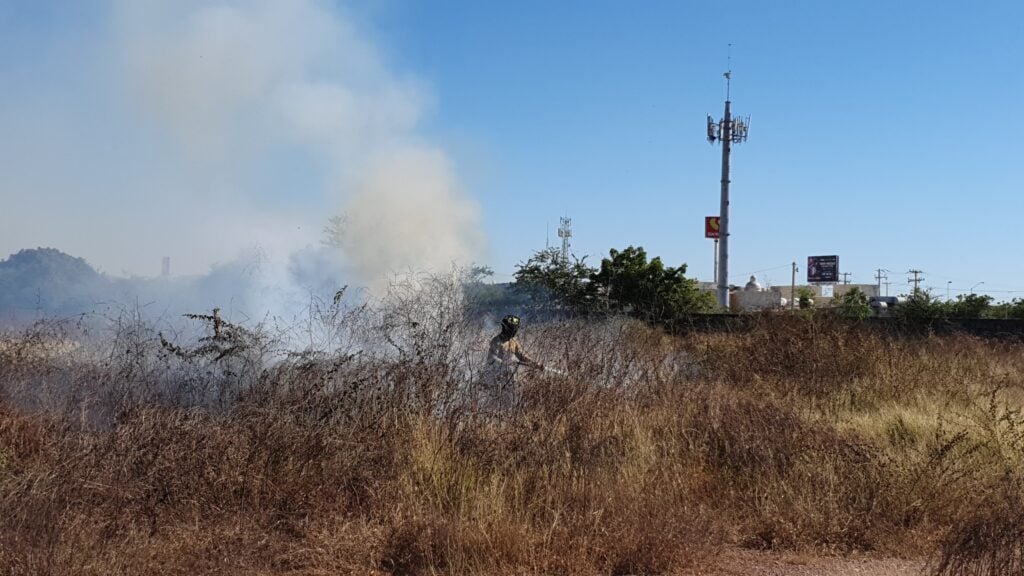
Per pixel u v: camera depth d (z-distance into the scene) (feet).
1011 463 26.94
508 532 19.47
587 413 26.50
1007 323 76.84
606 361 31.78
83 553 16.83
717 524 21.61
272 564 18.63
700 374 39.42
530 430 24.66
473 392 26.81
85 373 24.25
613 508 21.03
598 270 89.86
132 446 21.02
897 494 23.70
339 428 23.43
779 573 19.57
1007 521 18.93
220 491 20.72
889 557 21.07
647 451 25.25
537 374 29.04
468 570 18.57
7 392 23.18
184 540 18.51
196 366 26.04
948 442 28.19
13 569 16.06
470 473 22.40
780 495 23.62
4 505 17.83
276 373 25.54
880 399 38.11
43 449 21.15
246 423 22.61
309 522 20.25
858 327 49.42
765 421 27.81
